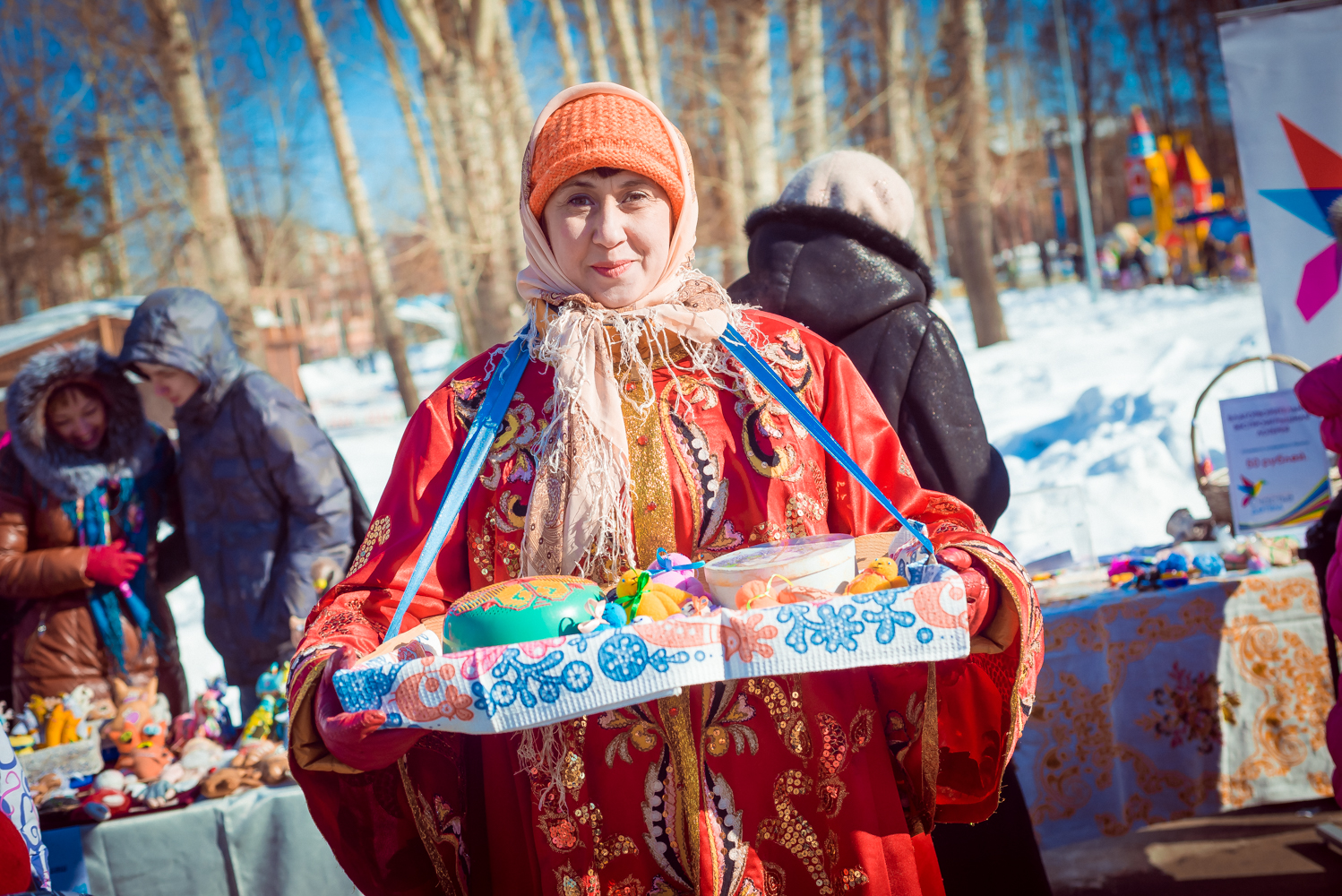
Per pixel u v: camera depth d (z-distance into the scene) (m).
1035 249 37.62
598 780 1.22
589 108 1.30
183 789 2.25
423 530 1.32
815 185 2.53
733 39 13.58
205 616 3.07
